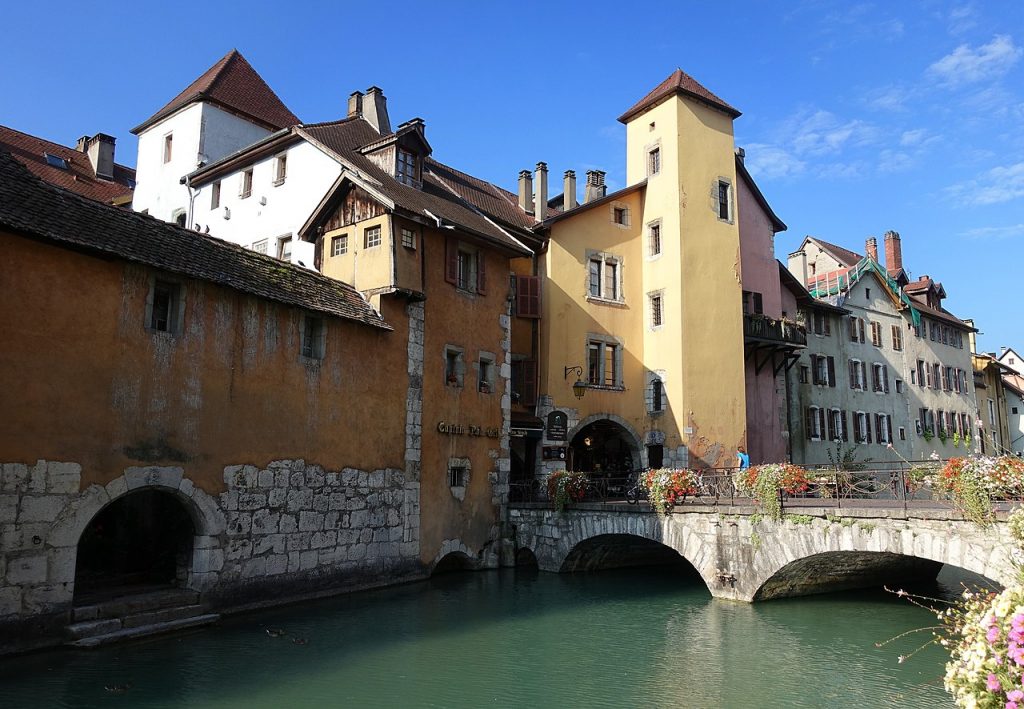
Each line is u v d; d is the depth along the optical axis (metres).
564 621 13.69
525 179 25.64
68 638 10.96
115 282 12.05
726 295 24.20
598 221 24.05
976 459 11.23
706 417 23.08
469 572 18.73
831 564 14.56
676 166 23.98
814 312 31.12
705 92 25.30
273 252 22.36
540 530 19.08
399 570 16.81
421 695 9.55
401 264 17.31
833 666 10.87
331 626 12.88
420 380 17.80
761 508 14.16
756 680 10.25
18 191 11.49
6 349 10.62
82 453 11.34
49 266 11.23
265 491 14.05
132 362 12.13
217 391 13.38
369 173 19.02
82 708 8.58
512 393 22.11
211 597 12.96
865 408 32.50
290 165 22.39
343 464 15.71
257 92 28.64
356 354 16.28
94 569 14.47
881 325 34.66
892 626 13.20
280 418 14.48
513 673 10.55
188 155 26.48
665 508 15.96
